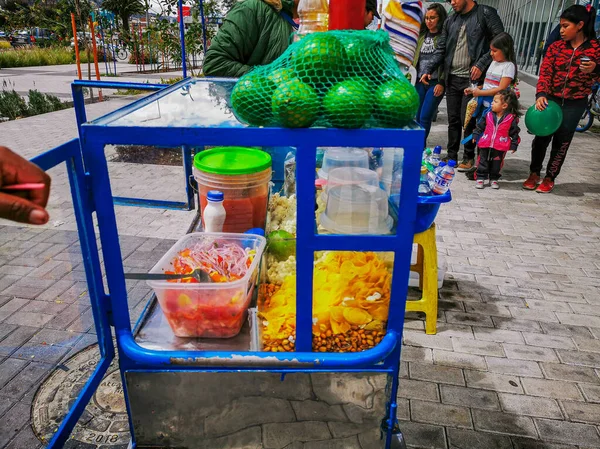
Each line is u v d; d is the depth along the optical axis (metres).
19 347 2.55
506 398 2.31
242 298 1.41
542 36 12.96
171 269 1.52
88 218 1.32
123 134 1.15
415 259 3.08
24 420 2.10
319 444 1.46
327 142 1.14
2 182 0.85
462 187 5.48
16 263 3.36
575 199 5.13
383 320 1.47
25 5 23.45
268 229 1.92
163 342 1.44
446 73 5.65
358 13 1.40
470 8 5.34
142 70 16.33
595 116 9.23
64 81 13.68
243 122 1.24
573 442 2.07
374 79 1.16
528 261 3.72
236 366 1.33
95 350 2.55
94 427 2.07
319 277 1.50
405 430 2.12
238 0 2.64
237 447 1.46
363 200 1.35
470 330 2.84
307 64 1.11
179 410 1.41
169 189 4.80
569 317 2.98
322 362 1.32
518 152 7.06
